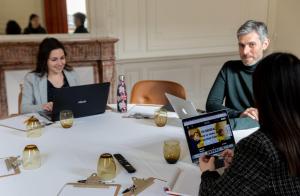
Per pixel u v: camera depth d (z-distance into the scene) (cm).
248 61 226
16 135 192
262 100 101
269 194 102
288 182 99
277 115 98
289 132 97
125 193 127
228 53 473
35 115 229
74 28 390
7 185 135
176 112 210
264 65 102
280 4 475
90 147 174
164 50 434
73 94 212
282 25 479
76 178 140
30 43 347
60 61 257
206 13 446
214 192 108
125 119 221
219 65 474
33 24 374
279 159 99
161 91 286
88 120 218
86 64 377
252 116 199
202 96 475
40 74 257
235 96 239
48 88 257
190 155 153
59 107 211
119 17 403
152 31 422
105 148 173
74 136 190
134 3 406
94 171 146
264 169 100
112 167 138
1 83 347
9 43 340
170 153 152
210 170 125
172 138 187
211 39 457
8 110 353
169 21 428
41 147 174
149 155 164
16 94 354
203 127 156
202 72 467
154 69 438
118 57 411
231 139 160
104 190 129
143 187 131
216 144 157
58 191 129
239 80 237
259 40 221
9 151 169
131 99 287
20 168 150
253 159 101
